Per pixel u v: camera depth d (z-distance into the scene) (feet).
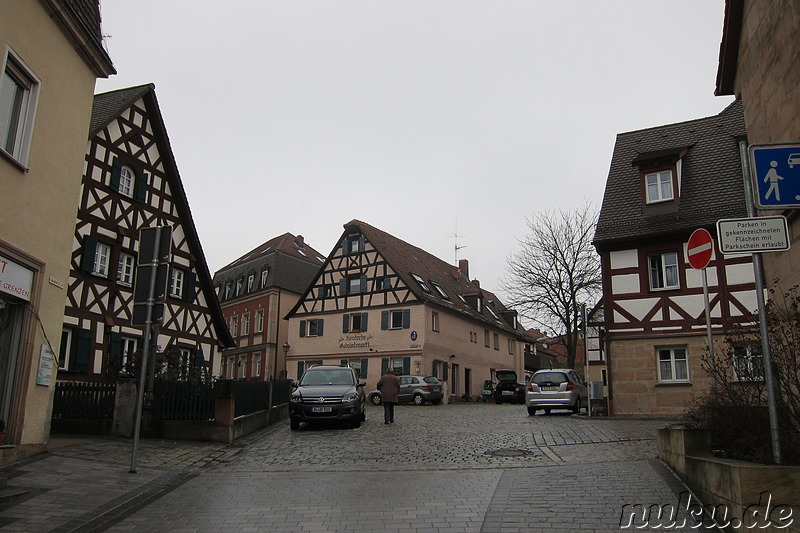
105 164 74.13
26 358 33.81
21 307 34.01
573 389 72.02
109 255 74.38
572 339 124.57
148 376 47.96
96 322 71.20
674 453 28.40
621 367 66.59
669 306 65.67
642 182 70.54
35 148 34.32
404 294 130.72
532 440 45.24
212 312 92.68
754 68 32.40
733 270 63.36
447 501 25.36
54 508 23.95
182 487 29.35
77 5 37.88
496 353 167.22
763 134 31.37
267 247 180.86
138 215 78.89
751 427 23.75
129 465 34.68
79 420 47.85
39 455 34.91
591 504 23.58
